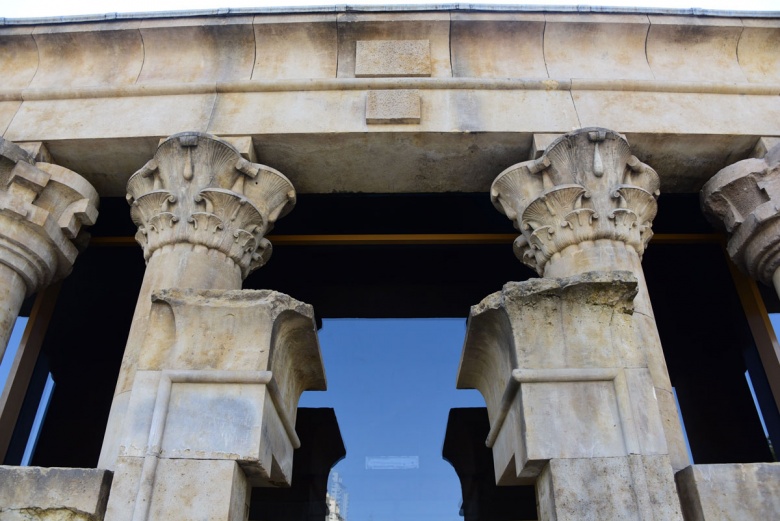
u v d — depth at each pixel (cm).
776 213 639
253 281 869
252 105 738
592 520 373
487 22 785
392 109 716
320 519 674
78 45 799
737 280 855
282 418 467
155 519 373
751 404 776
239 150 689
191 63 791
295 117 722
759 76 781
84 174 764
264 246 679
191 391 414
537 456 394
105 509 403
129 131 721
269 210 677
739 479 405
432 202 923
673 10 789
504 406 449
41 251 659
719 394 791
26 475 407
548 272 623
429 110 724
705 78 774
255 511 670
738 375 799
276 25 780
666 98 748
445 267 886
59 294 858
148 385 419
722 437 761
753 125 725
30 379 786
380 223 915
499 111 725
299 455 714
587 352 427
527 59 785
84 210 691
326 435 736
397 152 726
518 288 440
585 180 637
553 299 439
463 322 841
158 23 787
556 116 723
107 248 907
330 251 899
